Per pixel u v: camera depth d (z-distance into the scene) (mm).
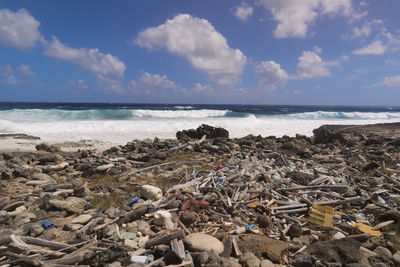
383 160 13656
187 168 11969
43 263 4141
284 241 5262
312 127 35344
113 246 4652
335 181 9414
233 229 5852
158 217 5840
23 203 7203
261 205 6910
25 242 4758
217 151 16688
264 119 43844
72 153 15359
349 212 7035
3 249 4395
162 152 15031
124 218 6051
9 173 9562
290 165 12156
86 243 4934
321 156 15180
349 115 61844
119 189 8766
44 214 6492
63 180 9945
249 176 9414
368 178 9875
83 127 27172
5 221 5957
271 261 4629
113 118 37062
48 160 12430
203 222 6219
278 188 8250
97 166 11273
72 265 4285
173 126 31109
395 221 6195
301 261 4484
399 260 4562
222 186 8422
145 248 4945
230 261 4297
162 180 9891
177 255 4371
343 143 20656
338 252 4668
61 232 5590
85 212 6816
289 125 37125
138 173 11109
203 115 45250
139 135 25094
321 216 6355
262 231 5844
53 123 27328
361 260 4594
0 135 20781
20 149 16438
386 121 53500
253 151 16328
